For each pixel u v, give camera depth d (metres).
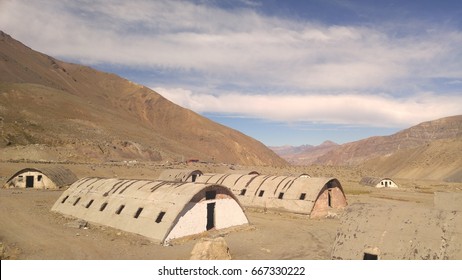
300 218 35.59
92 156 89.94
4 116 101.38
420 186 89.81
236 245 24.55
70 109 135.75
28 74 180.75
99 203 29.55
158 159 115.31
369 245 17.81
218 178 45.78
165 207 25.20
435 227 17.31
